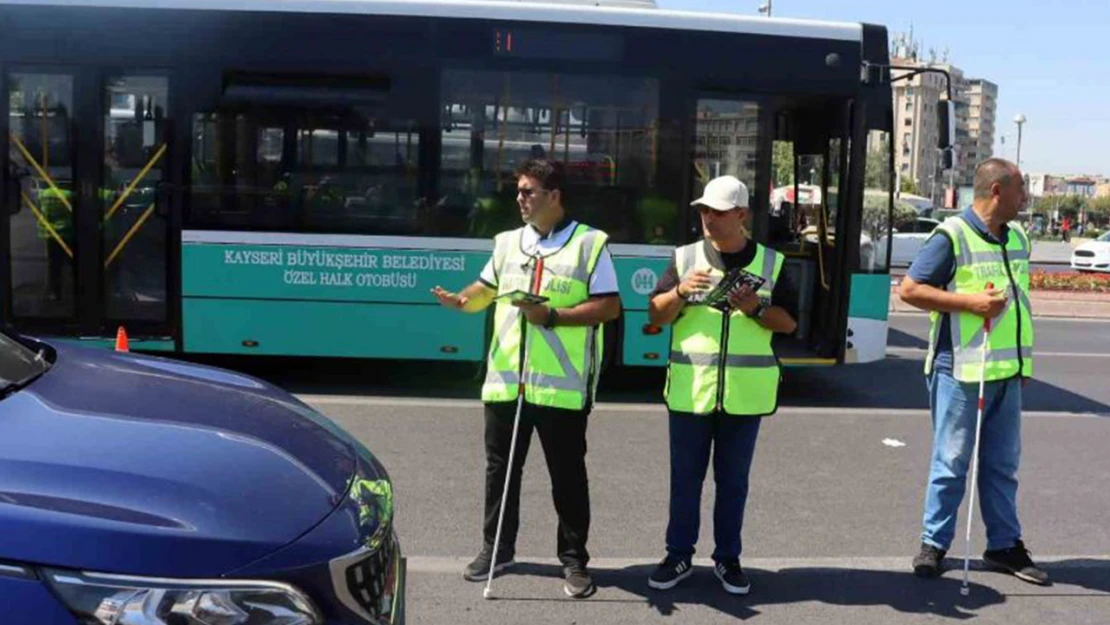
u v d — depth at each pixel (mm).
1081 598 4793
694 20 8844
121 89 8703
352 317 8797
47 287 8828
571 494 4629
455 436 7441
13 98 8695
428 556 5090
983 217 4844
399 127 8727
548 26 8750
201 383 3395
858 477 6770
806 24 8938
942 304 4797
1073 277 20859
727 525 4715
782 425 8242
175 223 8719
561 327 4523
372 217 8742
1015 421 4945
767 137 8953
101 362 3486
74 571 2182
